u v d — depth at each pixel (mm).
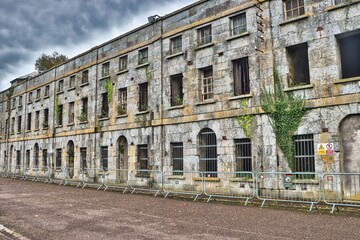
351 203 12414
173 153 19891
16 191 19625
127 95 23516
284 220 10297
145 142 21484
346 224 9594
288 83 15141
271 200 13867
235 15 17359
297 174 14281
